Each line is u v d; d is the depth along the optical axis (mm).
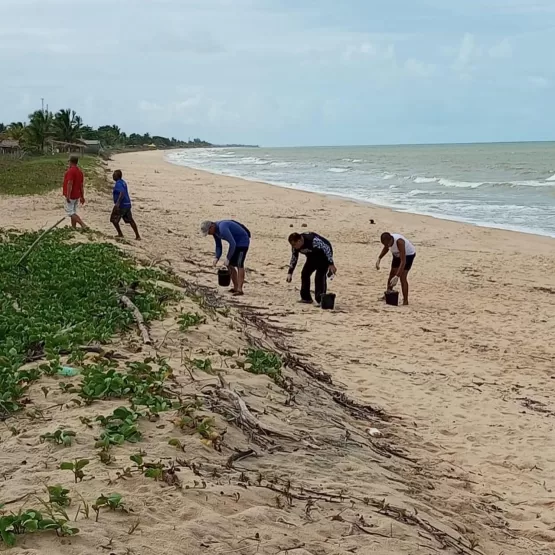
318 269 13273
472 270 18125
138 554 3701
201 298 10891
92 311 9023
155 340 8117
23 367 6863
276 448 5742
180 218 25844
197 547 3877
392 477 5969
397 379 9430
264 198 35500
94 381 6184
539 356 11047
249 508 4453
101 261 12445
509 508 6215
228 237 13219
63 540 3705
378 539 4492
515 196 38969
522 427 8047
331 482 5320
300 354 10070
